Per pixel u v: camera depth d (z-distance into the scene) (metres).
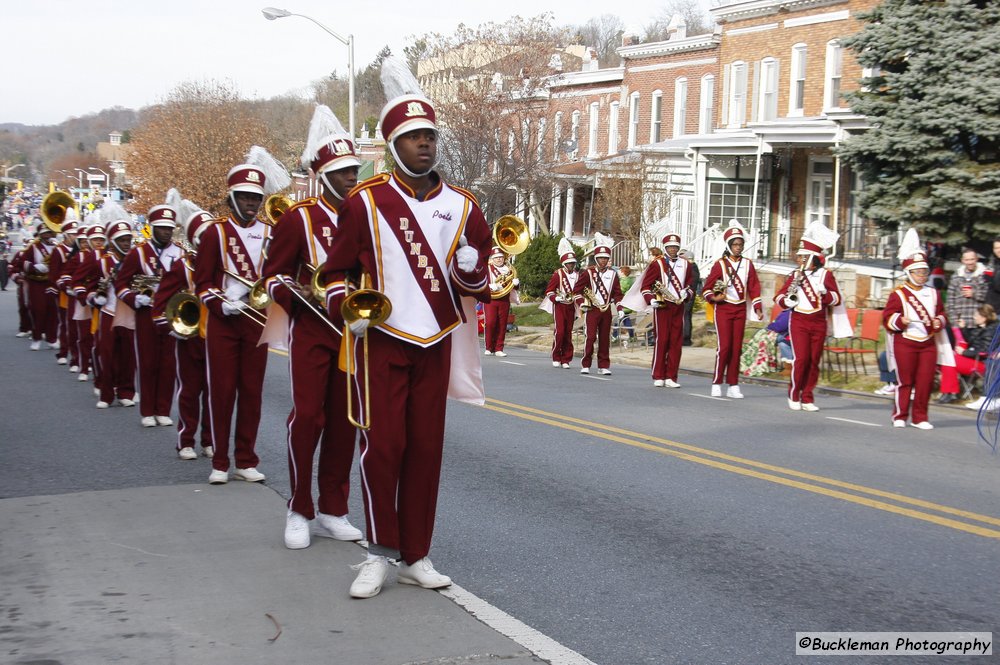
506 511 8.02
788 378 17.95
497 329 22.30
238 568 6.24
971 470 9.85
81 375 16.03
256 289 7.97
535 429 11.71
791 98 32.22
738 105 34.75
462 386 6.02
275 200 9.05
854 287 25.52
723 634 5.50
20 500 7.99
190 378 9.77
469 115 34.75
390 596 5.73
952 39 20.56
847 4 30.03
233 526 7.25
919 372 12.45
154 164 56.25
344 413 6.81
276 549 6.67
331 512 6.94
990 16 20.91
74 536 6.93
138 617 5.38
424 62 40.06
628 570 6.58
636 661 5.12
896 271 23.86
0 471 9.24
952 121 20.31
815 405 14.72
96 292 13.04
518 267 36.50
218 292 8.49
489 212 35.81
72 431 11.40
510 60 36.12
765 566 6.69
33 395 14.32
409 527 5.80
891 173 22.03
